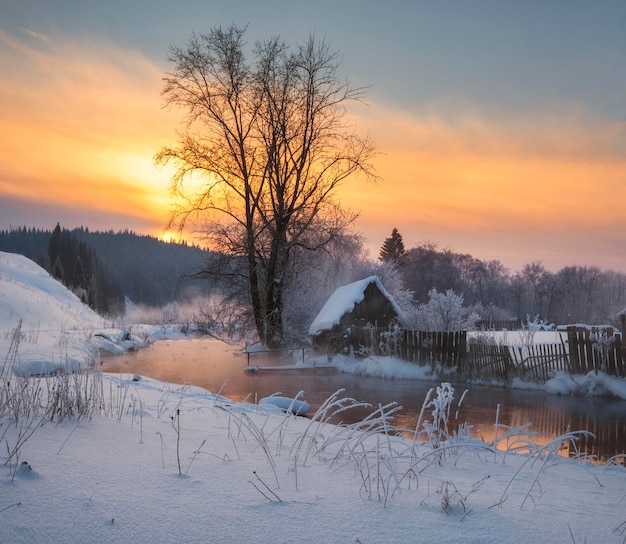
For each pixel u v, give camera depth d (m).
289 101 29.97
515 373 19.56
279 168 30.88
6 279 41.47
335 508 3.64
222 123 29.75
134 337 38.84
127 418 6.70
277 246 30.58
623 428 12.27
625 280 118.75
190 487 3.86
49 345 22.66
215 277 31.56
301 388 18.67
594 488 5.41
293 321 35.16
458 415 13.70
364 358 25.42
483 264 117.50
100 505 3.39
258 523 3.30
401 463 5.67
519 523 3.65
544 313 114.19
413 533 3.29
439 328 30.98
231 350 34.28
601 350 17.70
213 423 7.10
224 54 29.52
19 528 2.99
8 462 3.95
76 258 118.69
